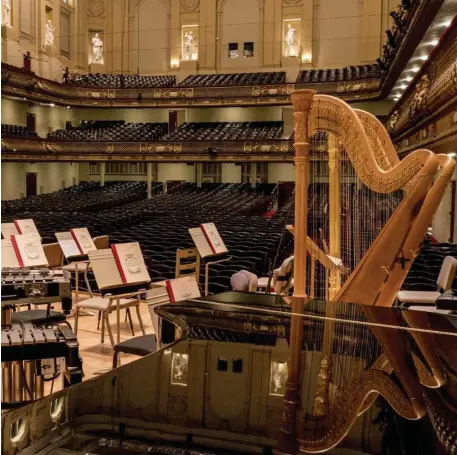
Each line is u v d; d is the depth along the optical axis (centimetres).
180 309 278
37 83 2152
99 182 2798
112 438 127
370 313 278
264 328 243
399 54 1458
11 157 2117
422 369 187
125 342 415
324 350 208
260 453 121
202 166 2709
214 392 162
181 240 1059
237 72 2584
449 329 246
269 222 1417
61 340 329
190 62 2628
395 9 2347
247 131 2448
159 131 2597
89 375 492
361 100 2161
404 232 305
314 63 2486
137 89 2456
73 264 786
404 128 1430
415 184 297
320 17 2466
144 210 1736
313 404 152
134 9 2695
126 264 550
